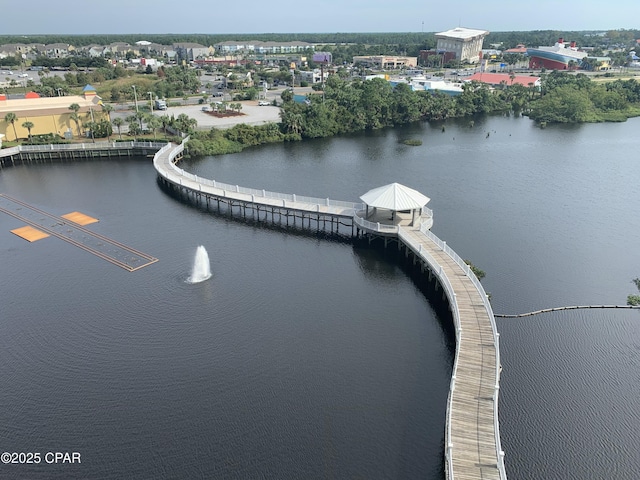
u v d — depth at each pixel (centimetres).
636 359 4181
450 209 7631
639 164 10175
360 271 5647
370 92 14712
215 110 14750
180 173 8331
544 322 4675
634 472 3159
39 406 3641
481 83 19425
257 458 3225
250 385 3844
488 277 5491
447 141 12706
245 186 8738
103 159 10362
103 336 4416
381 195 6119
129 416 3550
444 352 4247
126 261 5775
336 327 4584
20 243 6209
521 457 3256
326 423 3491
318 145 12331
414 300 5062
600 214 7419
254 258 5919
